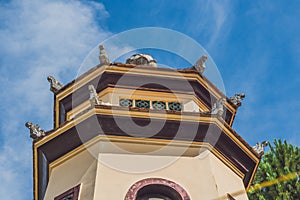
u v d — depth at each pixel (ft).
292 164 97.50
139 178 69.41
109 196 66.49
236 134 78.89
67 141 76.84
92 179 69.31
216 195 68.90
